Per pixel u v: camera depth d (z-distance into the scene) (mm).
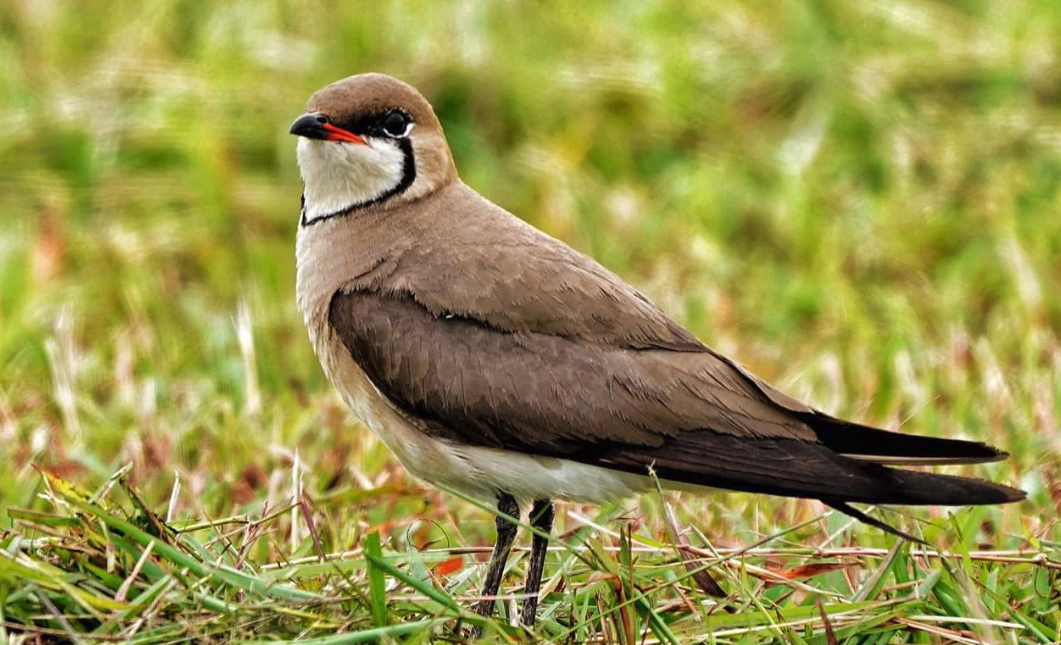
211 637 9383
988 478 11914
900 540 10109
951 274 16016
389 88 11344
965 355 14273
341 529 11406
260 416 13266
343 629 9438
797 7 18781
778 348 15234
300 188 17062
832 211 16969
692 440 10391
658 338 10680
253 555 10953
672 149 17703
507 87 17719
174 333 15297
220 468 12516
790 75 18141
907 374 13969
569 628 9867
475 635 10117
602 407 10445
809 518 11508
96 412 13438
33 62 18531
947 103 18094
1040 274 15625
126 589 9383
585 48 18531
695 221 16781
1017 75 18203
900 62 18375
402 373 10719
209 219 16719
